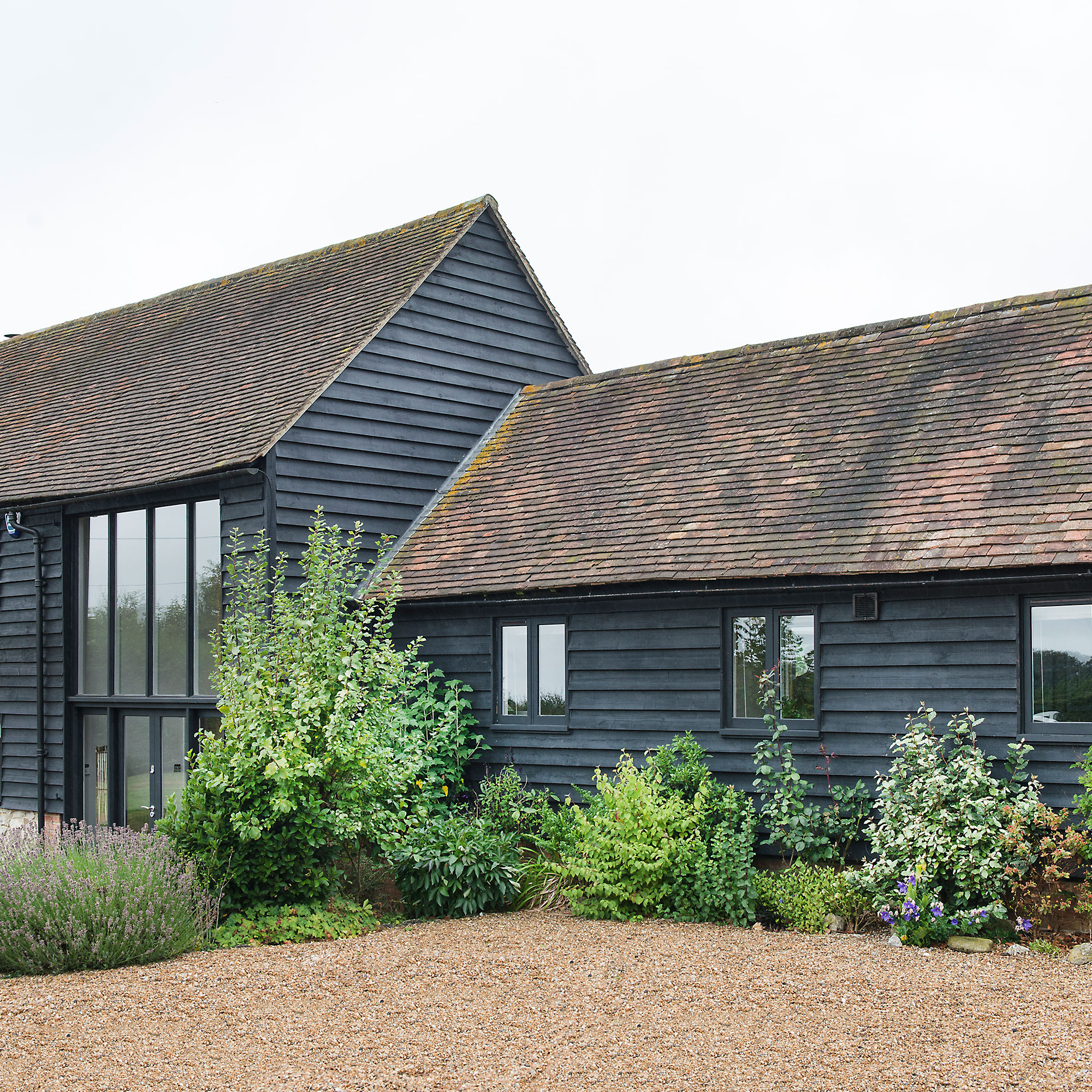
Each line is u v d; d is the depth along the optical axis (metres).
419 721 13.63
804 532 11.58
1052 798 9.85
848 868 10.71
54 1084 6.46
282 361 16.28
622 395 16.06
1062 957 8.79
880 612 10.94
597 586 12.47
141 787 15.82
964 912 9.28
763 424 13.73
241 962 9.21
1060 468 10.70
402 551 15.28
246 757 10.52
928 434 12.09
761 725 11.71
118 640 16.19
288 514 14.41
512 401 17.75
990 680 10.30
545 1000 7.93
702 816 10.95
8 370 22.09
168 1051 7.00
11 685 17.25
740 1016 7.39
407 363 16.22
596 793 12.83
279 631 12.11
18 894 9.32
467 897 11.16
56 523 16.69
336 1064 6.74
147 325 20.58
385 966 8.95
